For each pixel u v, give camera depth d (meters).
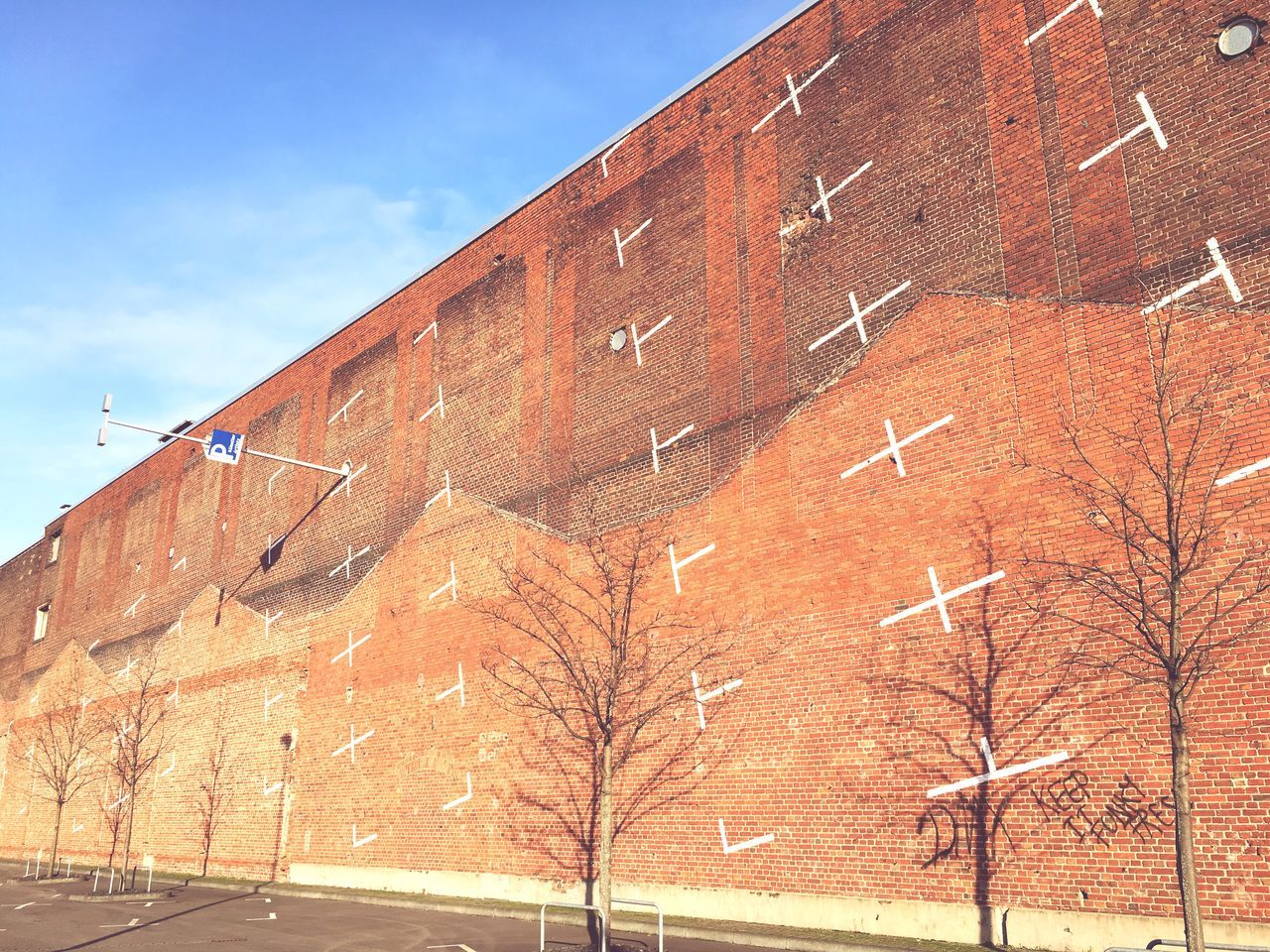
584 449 19.81
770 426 16.50
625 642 15.38
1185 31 13.11
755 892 14.88
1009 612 13.08
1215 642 11.33
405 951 13.98
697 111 19.39
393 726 22.84
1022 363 13.65
